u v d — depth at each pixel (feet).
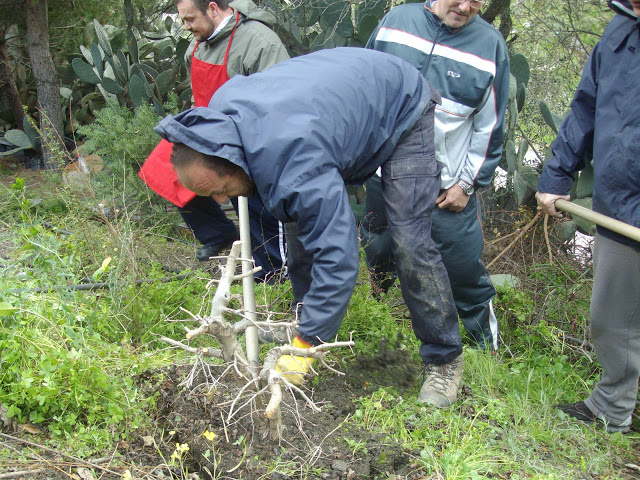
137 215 17.85
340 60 8.71
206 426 9.21
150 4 28.25
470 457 9.09
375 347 12.17
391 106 8.99
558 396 11.68
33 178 23.89
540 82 20.51
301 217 7.61
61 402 8.79
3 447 8.26
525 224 16.84
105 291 12.59
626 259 9.94
